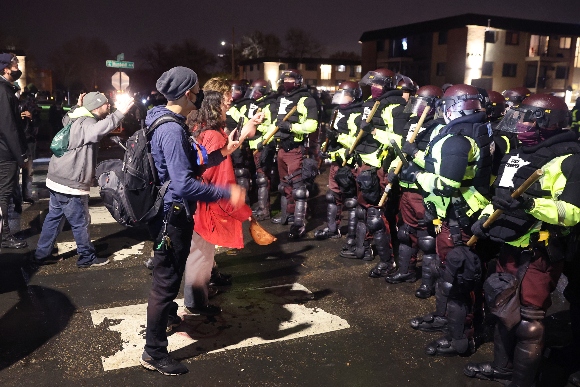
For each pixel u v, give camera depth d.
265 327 3.87
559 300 4.63
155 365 3.19
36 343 3.56
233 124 7.04
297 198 6.21
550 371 3.38
